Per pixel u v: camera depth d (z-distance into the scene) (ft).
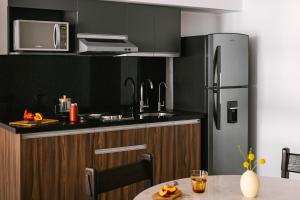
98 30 15.14
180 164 15.93
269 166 17.53
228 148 16.83
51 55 15.38
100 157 14.10
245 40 16.98
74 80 15.85
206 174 8.13
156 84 17.71
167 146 15.56
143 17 16.06
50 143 13.17
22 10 14.78
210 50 16.29
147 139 15.07
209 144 16.47
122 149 14.49
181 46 17.39
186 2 16.53
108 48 14.62
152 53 16.35
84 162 13.80
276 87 17.11
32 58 15.06
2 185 14.07
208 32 18.89
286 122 16.85
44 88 15.31
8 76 14.69
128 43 15.29
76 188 13.71
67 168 13.51
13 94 14.80
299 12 16.22
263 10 17.39
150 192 8.08
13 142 13.05
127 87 17.03
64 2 14.43
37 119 13.73
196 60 16.81
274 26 17.06
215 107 16.43
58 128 13.17
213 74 16.33
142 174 9.04
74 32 14.87
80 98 15.99
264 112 17.60
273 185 8.66
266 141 17.58
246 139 17.26
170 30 16.76
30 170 12.89
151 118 15.05
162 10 16.53
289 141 16.79
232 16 18.54
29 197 12.92
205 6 17.03
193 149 16.26
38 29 13.84
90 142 13.88
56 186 13.35
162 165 15.47
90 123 13.78
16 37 13.57
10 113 14.79
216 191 8.21
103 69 16.42
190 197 7.81
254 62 17.84
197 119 16.34
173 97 17.95
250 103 18.11
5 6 13.60
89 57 16.11
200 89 16.72
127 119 14.74
